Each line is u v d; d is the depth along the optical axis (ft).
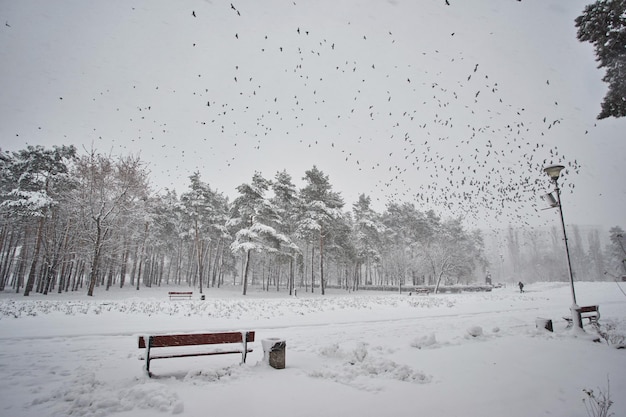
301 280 183.42
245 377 19.17
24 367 21.42
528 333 33.99
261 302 72.59
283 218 138.31
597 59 42.16
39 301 65.31
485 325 41.50
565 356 24.64
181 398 15.75
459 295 111.04
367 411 14.58
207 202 142.10
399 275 160.35
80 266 123.95
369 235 156.04
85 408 14.38
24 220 97.86
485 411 14.97
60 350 26.32
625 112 41.73
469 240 216.33
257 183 120.88
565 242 36.65
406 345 28.94
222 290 138.10
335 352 24.84
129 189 100.89
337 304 69.15
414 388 17.70
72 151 105.40
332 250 137.80
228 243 167.94
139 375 19.58
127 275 238.27
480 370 21.15
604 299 81.76
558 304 72.18
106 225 98.68
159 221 153.17
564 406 15.78
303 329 38.29
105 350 26.53
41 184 99.81
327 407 14.93
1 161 107.34
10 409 14.46
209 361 23.32
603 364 22.75
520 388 17.99
